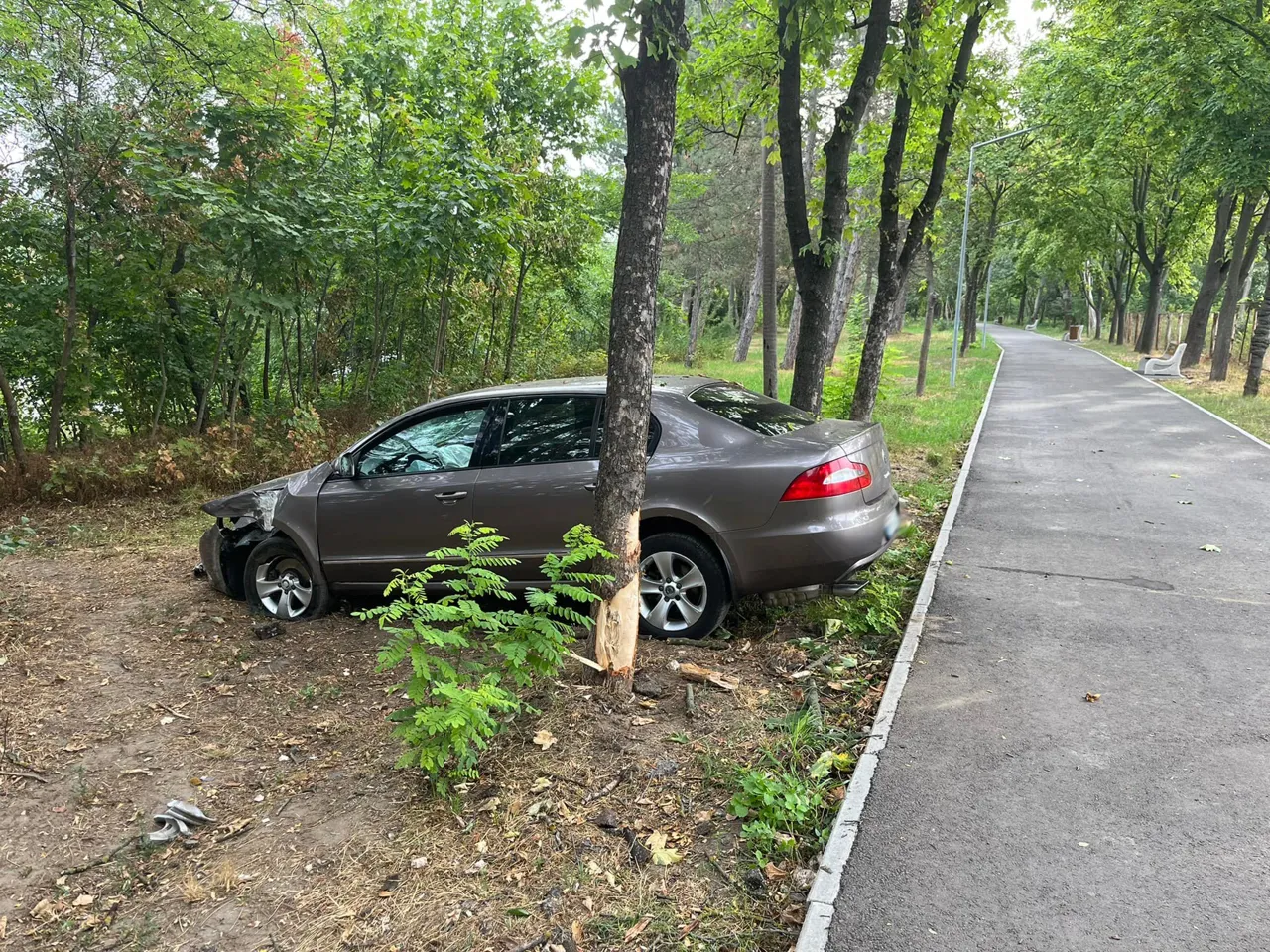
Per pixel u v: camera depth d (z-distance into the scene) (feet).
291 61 35.12
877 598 17.25
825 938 8.20
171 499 31.04
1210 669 14.35
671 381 18.10
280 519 18.24
